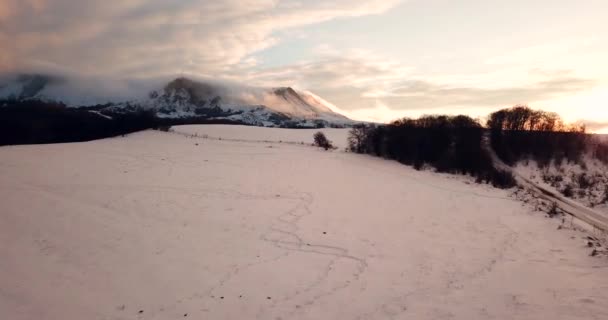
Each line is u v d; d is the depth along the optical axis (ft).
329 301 40.04
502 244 56.34
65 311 40.06
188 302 40.81
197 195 80.43
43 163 101.35
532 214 74.02
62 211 69.05
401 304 38.99
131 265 50.06
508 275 44.96
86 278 46.93
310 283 44.19
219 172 101.30
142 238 58.65
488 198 89.04
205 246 55.62
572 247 53.78
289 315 37.60
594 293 38.65
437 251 53.78
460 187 102.22
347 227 63.82
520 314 35.70
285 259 50.98
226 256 52.08
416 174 120.06
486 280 43.93
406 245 56.18
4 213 66.49
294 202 77.46
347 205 76.89
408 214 72.28
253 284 44.16
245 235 59.77
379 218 69.26
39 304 41.47
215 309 39.24
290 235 59.72
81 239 58.23
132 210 70.69
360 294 41.39
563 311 35.58
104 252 54.03
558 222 67.92
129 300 41.83
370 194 86.89
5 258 51.80
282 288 43.11
